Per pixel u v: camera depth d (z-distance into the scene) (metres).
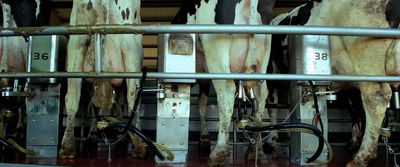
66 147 2.88
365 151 2.66
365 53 2.71
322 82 2.73
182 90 2.77
